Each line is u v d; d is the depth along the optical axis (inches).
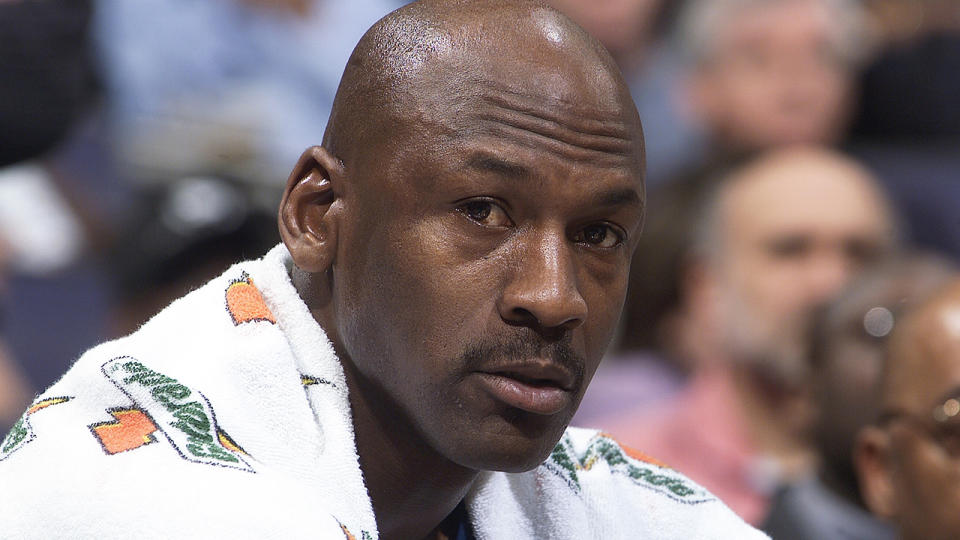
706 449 305.0
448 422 139.5
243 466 133.8
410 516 154.0
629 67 423.8
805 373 283.0
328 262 146.3
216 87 383.6
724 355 315.0
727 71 411.2
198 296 149.6
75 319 358.3
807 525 252.5
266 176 324.8
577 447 169.8
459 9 143.9
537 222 138.1
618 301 144.8
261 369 142.9
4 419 331.0
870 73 425.7
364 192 141.7
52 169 363.9
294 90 389.1
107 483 131.0
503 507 161.3
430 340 138.3
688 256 337.7
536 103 137.6
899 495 220.7
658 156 417.1
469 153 136.6
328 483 141.4
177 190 309.7
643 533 168.2
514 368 137.0
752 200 329.7
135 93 375.2
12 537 130.4
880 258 308.7
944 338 216.8
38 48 242.8
